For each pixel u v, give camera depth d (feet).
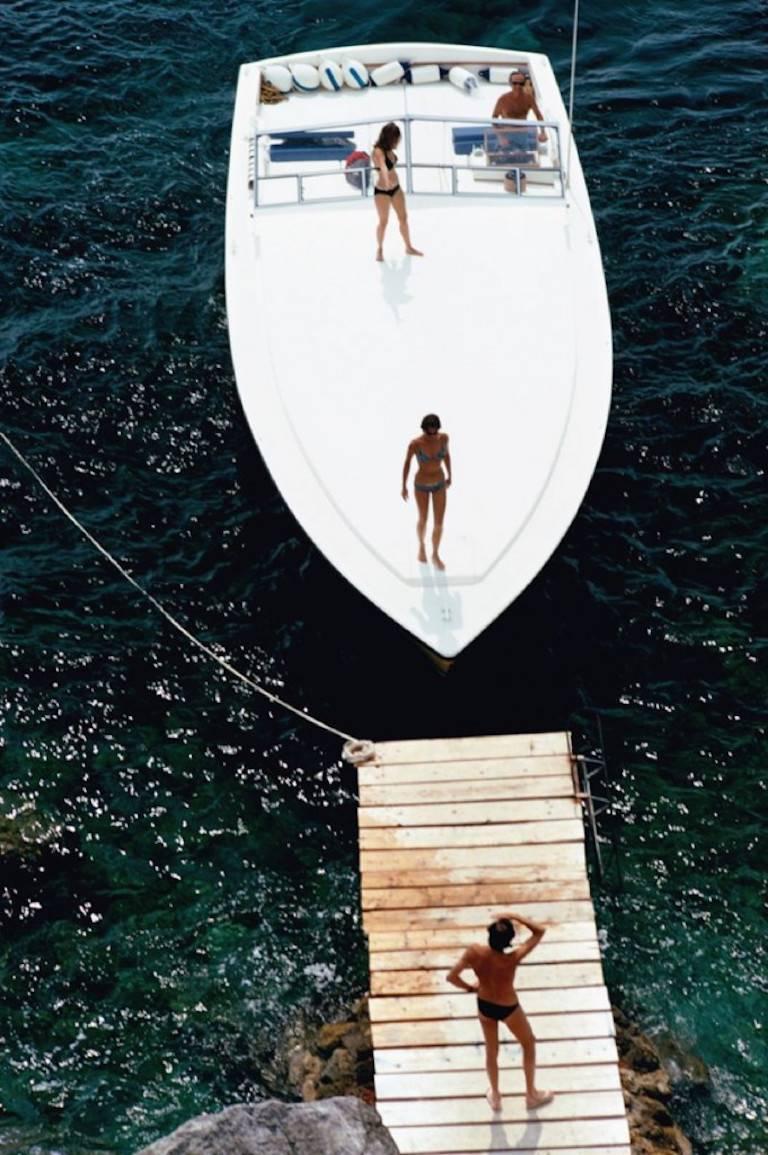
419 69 69.15
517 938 42.42
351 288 57.00
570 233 59.47
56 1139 41.19
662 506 59.52
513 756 47.50
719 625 54.95
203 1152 35.53
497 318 55.88
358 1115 36.99
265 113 66.90
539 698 52.39
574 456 51.49
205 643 54.54
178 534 58.59
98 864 47.91
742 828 48.65
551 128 62.03
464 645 46.75
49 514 59.31
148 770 50.55
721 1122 41.32
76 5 88.02
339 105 67.51
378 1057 39.86
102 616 55.47
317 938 45.96
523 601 55.26
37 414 63.26
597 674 53.31
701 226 73.00
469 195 60.49
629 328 67.41
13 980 44.88
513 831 45.37
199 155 77.87
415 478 46.14
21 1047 43.32
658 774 50.24
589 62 84.64
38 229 72.59
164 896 47.11
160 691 53.01
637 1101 40.86
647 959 45.11
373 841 45.24
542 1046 39.91
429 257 58.08
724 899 46.68
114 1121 41.68
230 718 52.11
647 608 55.57
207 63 84.17
